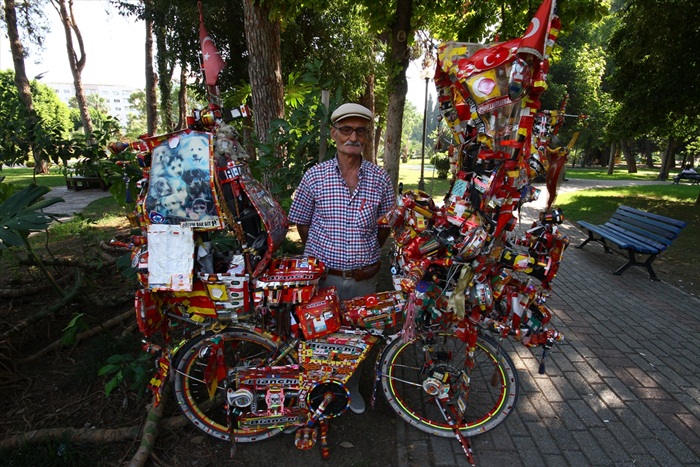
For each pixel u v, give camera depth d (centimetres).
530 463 219
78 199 1015
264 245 208
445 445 231
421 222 194
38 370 281
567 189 1500
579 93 2255
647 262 506
